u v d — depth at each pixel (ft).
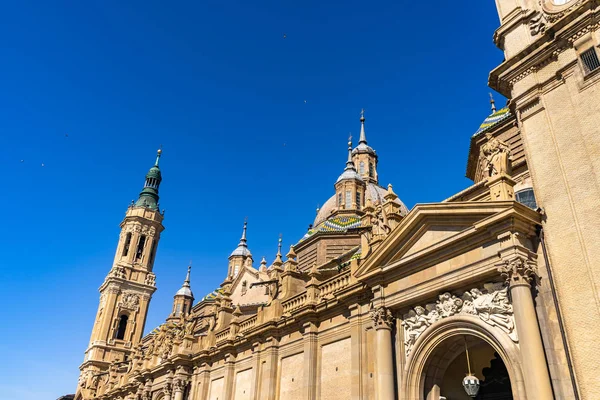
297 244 161.38
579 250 55.57
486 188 76.64
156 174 311.47
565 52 64.75
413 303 70.23
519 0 75.25
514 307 55.72
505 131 98.94
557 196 59.93
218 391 119.03
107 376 213.05
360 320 82.43
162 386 146.51
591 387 49.88
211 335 131.13
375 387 71.87
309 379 88.33
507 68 71.15
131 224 286.25
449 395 70.13
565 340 53.01
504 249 58.44
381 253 74.90
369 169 214.90
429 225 70.18
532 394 50.96
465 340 64.80
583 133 59.47
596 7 62.13
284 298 108.99
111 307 259.19
